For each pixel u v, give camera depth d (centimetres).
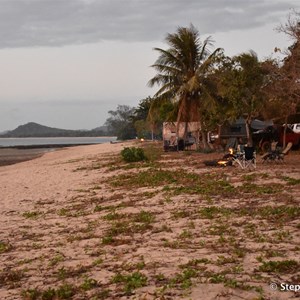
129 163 2783
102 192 1625
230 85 2753
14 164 4506
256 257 701
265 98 2739
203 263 686
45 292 600
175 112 3609
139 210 1197
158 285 597
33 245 896
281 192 1310
